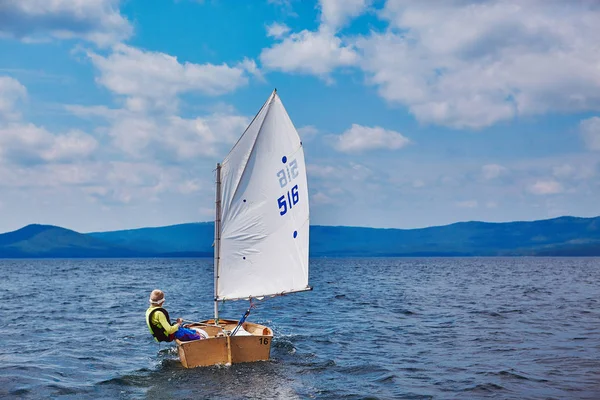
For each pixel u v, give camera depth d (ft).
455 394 44.42
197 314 100.07
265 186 60.23
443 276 268.21
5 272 353.72
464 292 151.43
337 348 63.77
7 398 43.60
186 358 51.67
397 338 70.79
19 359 57.41
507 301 121.60
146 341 68.69
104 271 375.04
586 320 86.43
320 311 103.65
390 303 118.73
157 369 52.65
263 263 60.13
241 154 59.57
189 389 45.65
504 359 57.06
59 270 401.29
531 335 71.87
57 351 61.98
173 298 133.80
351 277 257.55
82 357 58.65
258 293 59.93
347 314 98.37
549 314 94.73
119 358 58.18
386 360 57.06
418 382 48.16
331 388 46.14
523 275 277.44
